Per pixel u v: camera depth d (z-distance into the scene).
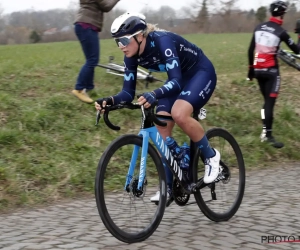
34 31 22.62
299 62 10.04
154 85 7.47
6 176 4.61
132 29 3.27
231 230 3.52
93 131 5.77
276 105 7.54
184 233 3.45
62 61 8.91
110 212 3.43
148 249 3.11
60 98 6.31
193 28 24.77
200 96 3.50
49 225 3.72
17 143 5.16
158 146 3.38
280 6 6.24
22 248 3.15
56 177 4.81
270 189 4.81
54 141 5.39
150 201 3.54
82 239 3.33
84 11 6.06
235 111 7.08
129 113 6.33
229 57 10.84
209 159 3.62
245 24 25.05
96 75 7.69
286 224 3.66
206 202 3.80
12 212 4.18
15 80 6.96
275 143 6.33
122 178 4.86
